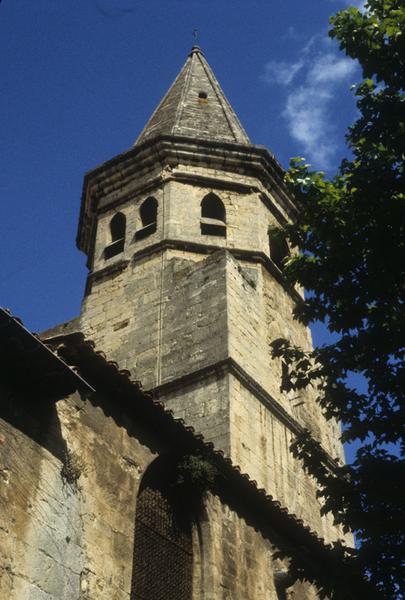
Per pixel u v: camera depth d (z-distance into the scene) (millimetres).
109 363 11656
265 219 24672
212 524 13289
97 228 25344
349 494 11266
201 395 18859
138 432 12570
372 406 11734
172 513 13102
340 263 12266
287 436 19859
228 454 17328
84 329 22531
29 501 10062
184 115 28781
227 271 21453
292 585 14141
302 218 12930
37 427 10703
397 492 10945
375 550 10867
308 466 11961
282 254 25000
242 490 13992
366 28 12945
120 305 22578
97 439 11672
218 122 28750
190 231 23594
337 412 11852
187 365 19812
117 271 23547
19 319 10070
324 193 12688
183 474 13031
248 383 19406
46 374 10633
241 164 25266
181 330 20812
